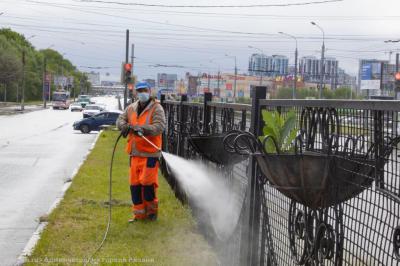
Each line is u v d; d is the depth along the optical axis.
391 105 2.99
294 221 4.27
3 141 27.33
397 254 2.98
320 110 3.92
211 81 108.88
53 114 70.06
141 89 8.32
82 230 7.88
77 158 19.12
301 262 4.11
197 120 10.29
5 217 9.20
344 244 3.58
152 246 7.06
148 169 8.33
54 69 167.62
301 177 3.65
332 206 3.64
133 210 8.51
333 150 3.70
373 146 3.28
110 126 36.97
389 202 3.10
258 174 4.95
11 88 110.88
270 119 4.20
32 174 14.69
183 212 8.84
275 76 91.06
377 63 83.50
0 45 104.69
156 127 8.27
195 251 6.79
